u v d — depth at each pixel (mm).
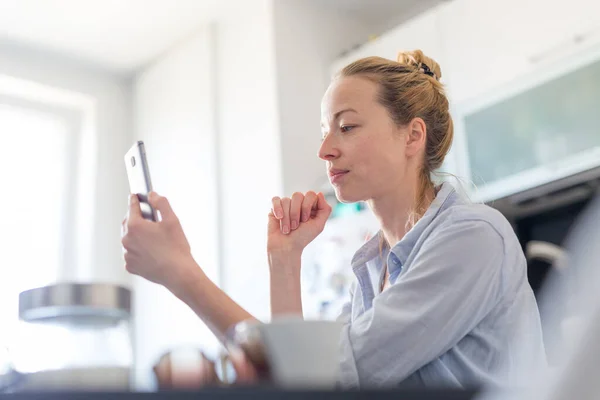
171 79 3865
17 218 3723
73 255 3824
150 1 3455
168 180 3783
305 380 757
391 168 1323
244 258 3275
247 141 3363
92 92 3990
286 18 3373
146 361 3707
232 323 1012
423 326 1016
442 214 1181
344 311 1437
